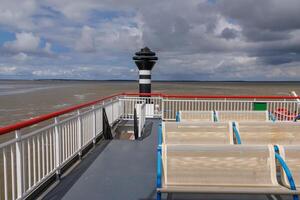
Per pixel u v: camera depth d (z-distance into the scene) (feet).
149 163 16.97
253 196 12.16
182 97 32.27
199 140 13.98
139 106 24.76
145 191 12.96
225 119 19.58
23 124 10.58
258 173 10.42
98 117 22.79
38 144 12.35
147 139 23.27
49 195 12.42
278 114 28.91
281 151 10.64
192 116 19.13
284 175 10.59
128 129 29.48
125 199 12.14
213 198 12.00
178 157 10.58
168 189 9.80
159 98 33.55
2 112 72.69
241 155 10.46
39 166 12.34
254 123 14.38
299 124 14.33
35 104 94.63
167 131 14.10
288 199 11.89
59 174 14.34
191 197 12.09
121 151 19.60
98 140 22.80
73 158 16.94
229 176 10.44
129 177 14.66
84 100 112.27
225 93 177.78
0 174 24.03
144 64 34.71
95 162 17.11
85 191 12.89
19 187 10.75
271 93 183.01
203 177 10.48
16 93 160.97
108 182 13.97
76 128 17.37
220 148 10.47
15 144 10.62
